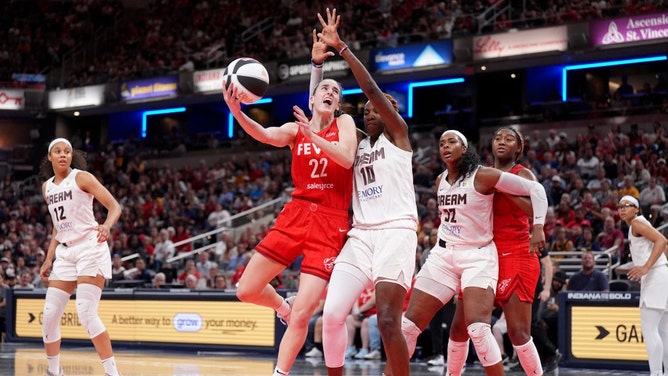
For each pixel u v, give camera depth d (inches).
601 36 849.5
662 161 754.2
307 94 1200.2
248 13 1181.7
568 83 1035.9
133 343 572.1
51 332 302.8
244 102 231.9
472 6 992.2
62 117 1256.8
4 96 1174.3
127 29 1268.5
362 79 227.3
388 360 226.2
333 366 226.8
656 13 819.4
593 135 860.0
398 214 229.8
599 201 719.7
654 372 364.2
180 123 1283.2
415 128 1097.4
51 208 301.4
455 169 256.7
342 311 223.1
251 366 432.1
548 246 619.5
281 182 945.5
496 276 253.1
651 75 997.2
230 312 536.4
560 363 453.4
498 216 257.3
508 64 947.3
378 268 225.8
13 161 1219.9
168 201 960.3
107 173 1110.4
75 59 1254.9
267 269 235.5
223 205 913.5
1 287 668.1
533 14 910.4
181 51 1182.9
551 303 484.7
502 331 457.7
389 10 1048.8
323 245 231.3
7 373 365.4
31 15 1277.1
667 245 374.0
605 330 443.8
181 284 615.8
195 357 498.3
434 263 259.0
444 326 493.7
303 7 1130.7
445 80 1096.2
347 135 231.9
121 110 1211.2
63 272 300.2
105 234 293.0
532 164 800.3
